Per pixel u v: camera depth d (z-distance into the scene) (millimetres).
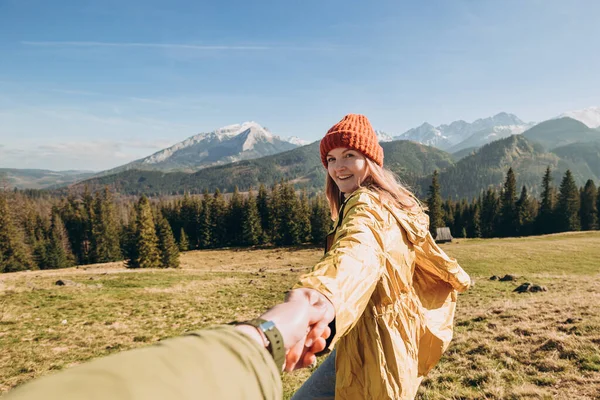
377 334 1202
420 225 1328
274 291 27953
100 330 15664
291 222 83375
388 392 1194
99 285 29406
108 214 88688
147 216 62188
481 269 39469
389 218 1193
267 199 93688
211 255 75500
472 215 87875
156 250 61562
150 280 33750
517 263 41312
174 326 16641
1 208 73062
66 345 13352
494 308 11852
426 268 1506
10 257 72375
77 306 21094
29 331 15297
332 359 1909
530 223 82312
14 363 11242
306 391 1661
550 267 38594
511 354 6621
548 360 6047
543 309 10242
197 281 34125
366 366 1224
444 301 1554
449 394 5289
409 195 1429
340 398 1271
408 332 1264
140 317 18656
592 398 4598
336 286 778
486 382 5570
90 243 88438
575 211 79125
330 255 895
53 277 35062
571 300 11320
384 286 1168
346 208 1226
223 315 19250
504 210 84750
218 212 89125
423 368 1436
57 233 87562
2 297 22953
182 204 95938
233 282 33656
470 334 8523
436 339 1414
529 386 5125
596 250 45125
